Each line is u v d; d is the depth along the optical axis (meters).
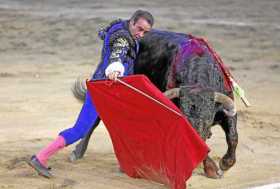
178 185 10.65
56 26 39.47
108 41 11.93
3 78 24.27
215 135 16.23
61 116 18.14
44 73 25.59
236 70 27.34
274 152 14.89
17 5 51.28
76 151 13.28
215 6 50.62
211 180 12.44
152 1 53.62
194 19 43.12
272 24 41.53
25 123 17.20
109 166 13.17
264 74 26.55
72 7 49.75
